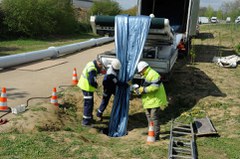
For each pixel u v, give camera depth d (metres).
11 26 27.39
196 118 8.56
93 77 7.92
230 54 20.41
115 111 8.33
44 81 11.52
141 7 15.91
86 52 20.39
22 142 6.23
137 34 8.49
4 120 7.10
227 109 9.29
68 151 6.14
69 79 12.09
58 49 17.58
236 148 6.65
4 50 20.03
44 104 8.41
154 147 6.72
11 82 11.12
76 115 8.79
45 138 6.52
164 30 9.02
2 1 27.56
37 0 28.58
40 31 30.05
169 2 15.88
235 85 12.09
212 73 14.05
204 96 10.50
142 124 8.89
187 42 17.02
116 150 6.52
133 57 8.38
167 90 11.17
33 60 15.34
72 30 36.28
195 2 17.41
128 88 8.36
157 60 9.31
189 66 15.46
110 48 23.20
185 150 6.44
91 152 6.20
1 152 5.80
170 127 8.11
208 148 6.67
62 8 34.06
